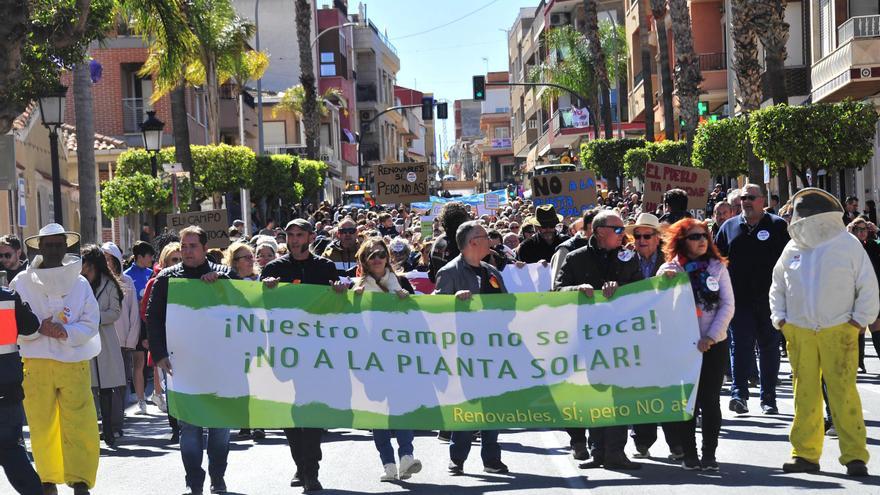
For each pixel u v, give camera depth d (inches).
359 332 398.0
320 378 395.9
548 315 396.2
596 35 2106.3
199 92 2130.9
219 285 394.3
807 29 1497.3
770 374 507.5
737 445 439.2
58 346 382.0
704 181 815.1
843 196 1471.5
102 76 1815.9
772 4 1063.0
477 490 377.7
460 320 398.0
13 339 346.6
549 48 2815.0
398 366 398.0
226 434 392.5
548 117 3518.7
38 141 1304.1
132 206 1284.4
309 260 416.2
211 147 1724.9
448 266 413.4
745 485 365.7
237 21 1843.0
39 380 382.0
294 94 3068.4
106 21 830.5
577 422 394.0
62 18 784.9
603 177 2069.4
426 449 473.1
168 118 1841.8
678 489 362.0
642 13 2001.7
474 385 397.1
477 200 1651.1
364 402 396.8
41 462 387.2
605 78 2111.2
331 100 3841.0
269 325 395.5
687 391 388.8
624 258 405.7
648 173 816.3
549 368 395.5
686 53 1521.9
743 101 1128.2
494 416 395.9
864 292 379.2
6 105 729.0
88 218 967.0
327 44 3905.0
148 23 987.9
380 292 400.5
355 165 4207.7
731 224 512.7
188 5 1219.9
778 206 1049.5
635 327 392.8
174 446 511.8
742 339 504.7
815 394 385.4
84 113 964.6
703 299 395.5
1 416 343.9
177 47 1000.2
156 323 394.3
